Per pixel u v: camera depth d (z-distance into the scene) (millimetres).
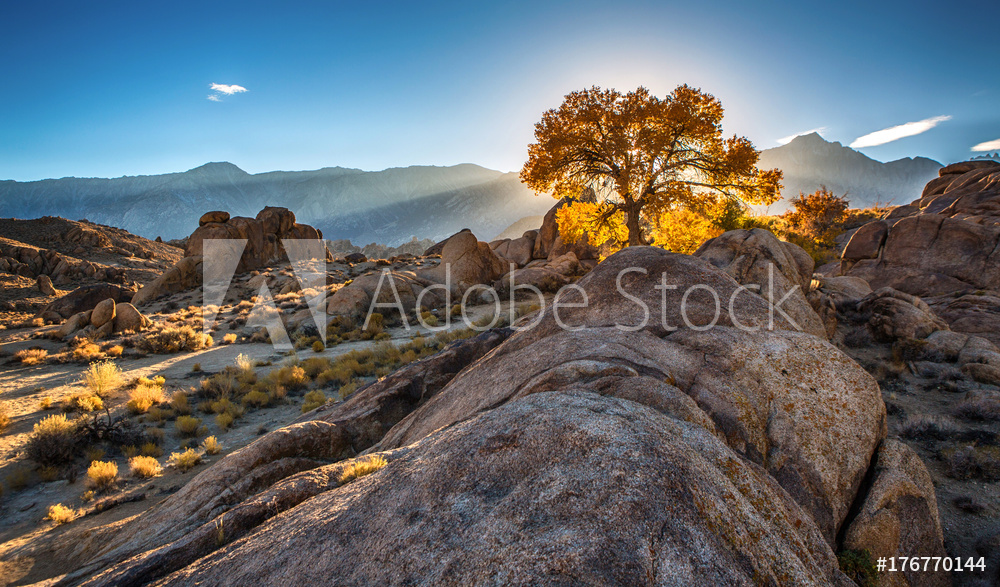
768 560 2789
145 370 19562
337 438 7832
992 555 5438
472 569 2596
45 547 6922
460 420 5941
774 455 5105
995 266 18359
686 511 2781
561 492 2959
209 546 3898
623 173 25203
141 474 9914
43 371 19609
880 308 15211
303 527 3527
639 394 4949
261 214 53594
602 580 2322
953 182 36938
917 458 5535
